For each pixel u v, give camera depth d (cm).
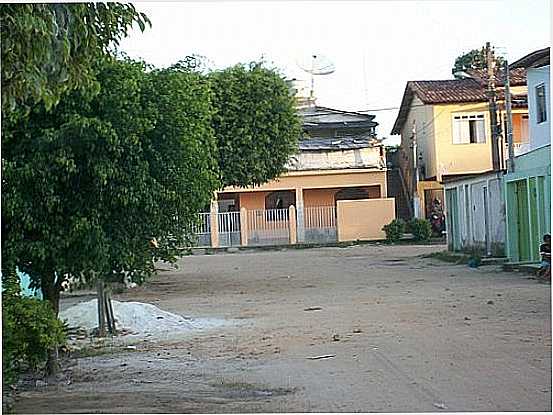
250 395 910
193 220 1360
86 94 1061
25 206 1113
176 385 977
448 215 3262
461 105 4272
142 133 1221
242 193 4531
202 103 1504
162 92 1314
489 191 2780
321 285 2173
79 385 985
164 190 1260
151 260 1288
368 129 4900
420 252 3428
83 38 822
